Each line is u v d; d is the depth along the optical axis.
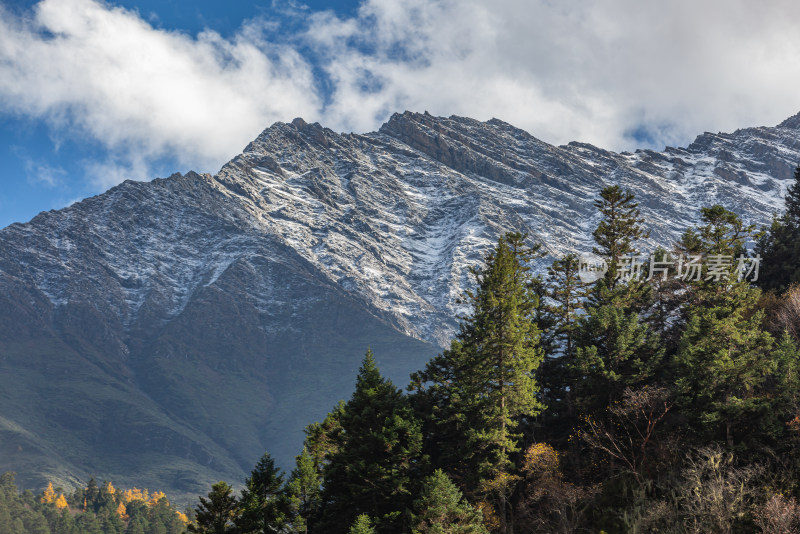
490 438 56.53
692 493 48.12
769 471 48.16
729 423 52.88
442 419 60.72
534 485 57.88
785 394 52.91
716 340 58.25
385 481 55.19
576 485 59.22
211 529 56.50
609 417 61.47
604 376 62.34
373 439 56.44
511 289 62.81
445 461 60.47
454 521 49.25
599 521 52.78
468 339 63.12
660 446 55.78
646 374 62.16
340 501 57.03
